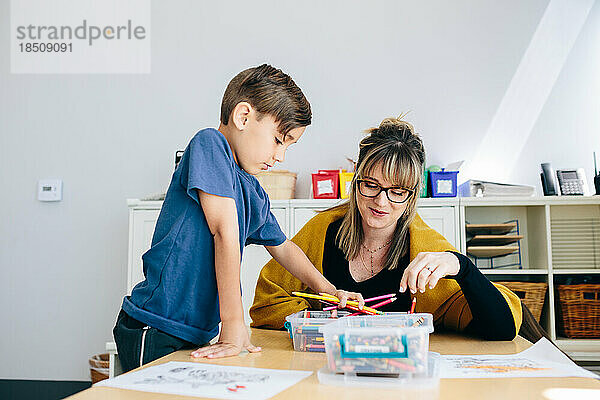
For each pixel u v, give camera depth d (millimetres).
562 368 791
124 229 2988
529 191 2527
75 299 2982
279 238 1261
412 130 1254
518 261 2734
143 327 1058
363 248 1322
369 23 2934
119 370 1952
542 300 2443
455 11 2885
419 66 2881
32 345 2982
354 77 2914
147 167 3008
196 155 1022
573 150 2783
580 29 2818
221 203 1000
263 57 2990
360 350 701
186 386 667
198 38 3043
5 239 3049
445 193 2525
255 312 1328
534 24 2840
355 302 1061
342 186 2562
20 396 2949
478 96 2840
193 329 1058
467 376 737
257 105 1076
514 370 777
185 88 3025
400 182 1187
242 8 3027
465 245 2438
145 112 3035
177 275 1053
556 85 2814
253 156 1106
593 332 2424
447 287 1198
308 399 611
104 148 3041
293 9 2990
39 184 3041
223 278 990
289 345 1022
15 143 3086
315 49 2955
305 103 1135
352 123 2891
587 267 2506
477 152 2820
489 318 1071
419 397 624
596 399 619
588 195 2529
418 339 694
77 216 3023
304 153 2900
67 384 2941
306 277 1256
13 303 3012
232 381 696
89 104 3072
